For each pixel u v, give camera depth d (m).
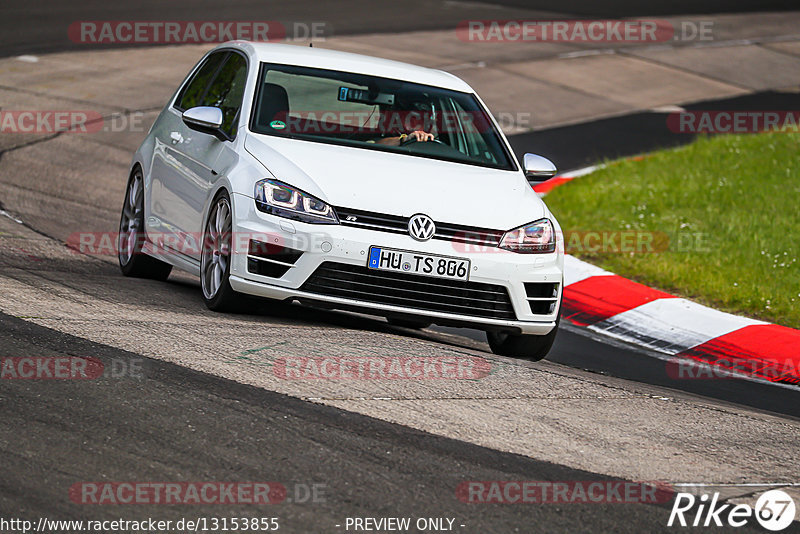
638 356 30.80
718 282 37.78
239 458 16.70
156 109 64.19
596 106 75.38
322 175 25.22
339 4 106.56
